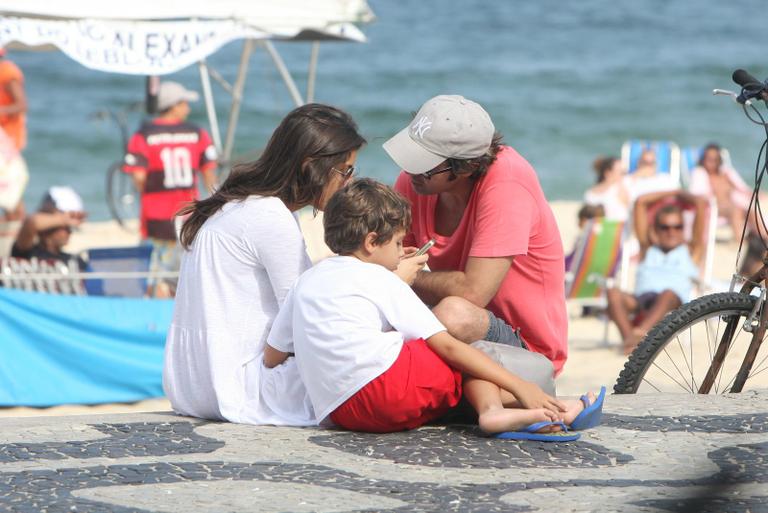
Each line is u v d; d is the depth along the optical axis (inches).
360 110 3550.7
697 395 546.6
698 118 3513.8
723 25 5438.0
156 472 426.9
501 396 480.7
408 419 474.9
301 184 502.3
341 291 470.3
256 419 498.0
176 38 1019.9
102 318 944.9
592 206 1380.4
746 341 565.3
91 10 994.7
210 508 385.7
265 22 1061.8
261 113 3277.6
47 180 2613.2
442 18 5378.9
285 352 495.2
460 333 492.1
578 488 410.0
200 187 1430.9
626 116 3528.5
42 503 390.6
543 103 3703.3
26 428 493.4
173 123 1236.5
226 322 502.9
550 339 530.0
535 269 520.4
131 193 1654.8
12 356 917.2
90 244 1660.9
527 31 5098.4
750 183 2684.5
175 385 514.6
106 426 497.7
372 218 473.7
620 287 1246.3
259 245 492.7
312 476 422.6
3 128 1338.6
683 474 427.8
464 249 525.7
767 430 486.9
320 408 479.8
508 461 443.2
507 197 502.3
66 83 3644.2
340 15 1099.9
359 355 464.4
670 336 556.4
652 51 4717.0
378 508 386.9
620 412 514.6
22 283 984.3
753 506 390.6
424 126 498.3
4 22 960.3
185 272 511.5
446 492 404.5
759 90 534.9
